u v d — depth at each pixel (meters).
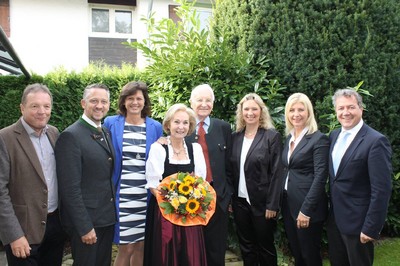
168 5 8.16
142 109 3.31
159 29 4.35
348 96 2.81
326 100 3.86
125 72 5.27
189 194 2.87
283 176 3.27
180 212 2.86
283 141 3.96
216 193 3.24
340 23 3.92
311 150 3.09
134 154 3.16
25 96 2.54
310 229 3.07
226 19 4.68
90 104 2.76
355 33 3.93
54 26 7.50
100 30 8.09
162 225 2.86
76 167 2.62
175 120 3.00
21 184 2.49
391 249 4.37
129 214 3.12
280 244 4.16
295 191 3.12
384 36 4.09
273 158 3.30
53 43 7.50
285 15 4.07
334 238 2.97
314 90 3.95
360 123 2.86
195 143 3.20
